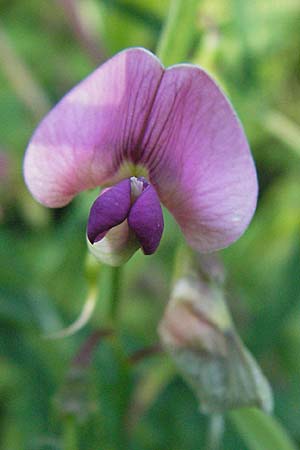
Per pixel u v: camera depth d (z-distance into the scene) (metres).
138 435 0.18
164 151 0.13
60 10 0.22
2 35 0.20
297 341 0.20
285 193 0.22
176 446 0.18
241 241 0.21
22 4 0.24
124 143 0.13
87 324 0.18
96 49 0.20
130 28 0.21
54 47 0.23
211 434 0.17
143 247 0.13
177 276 0.15
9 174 0.19
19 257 0.19
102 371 0.17
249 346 0.18
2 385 0.19
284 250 0.20
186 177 0.13
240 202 0.13
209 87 0.13
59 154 0.13
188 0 0.15
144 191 0.13
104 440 0.16
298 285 0.18
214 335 0.14
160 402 0.18
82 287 0.19
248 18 0.20
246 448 0.17
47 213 0.20
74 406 0.14
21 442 0.18
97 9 0.21
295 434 0.18
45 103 0.20
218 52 0.16
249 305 0.19
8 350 0.17
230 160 0.13
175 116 0.13
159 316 0.20
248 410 0.15
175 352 0.15
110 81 0.13
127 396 0.15
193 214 0.13
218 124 0.13
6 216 0.20
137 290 0.20
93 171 0.13
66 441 0.14
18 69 0.20
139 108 0.13
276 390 0.18
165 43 0.15
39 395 0.17
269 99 0.20
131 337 0.18
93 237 0.13
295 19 0.21
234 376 0.14
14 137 0.20
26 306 0.17
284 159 0.22
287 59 0.22
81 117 0.13
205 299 0.14
